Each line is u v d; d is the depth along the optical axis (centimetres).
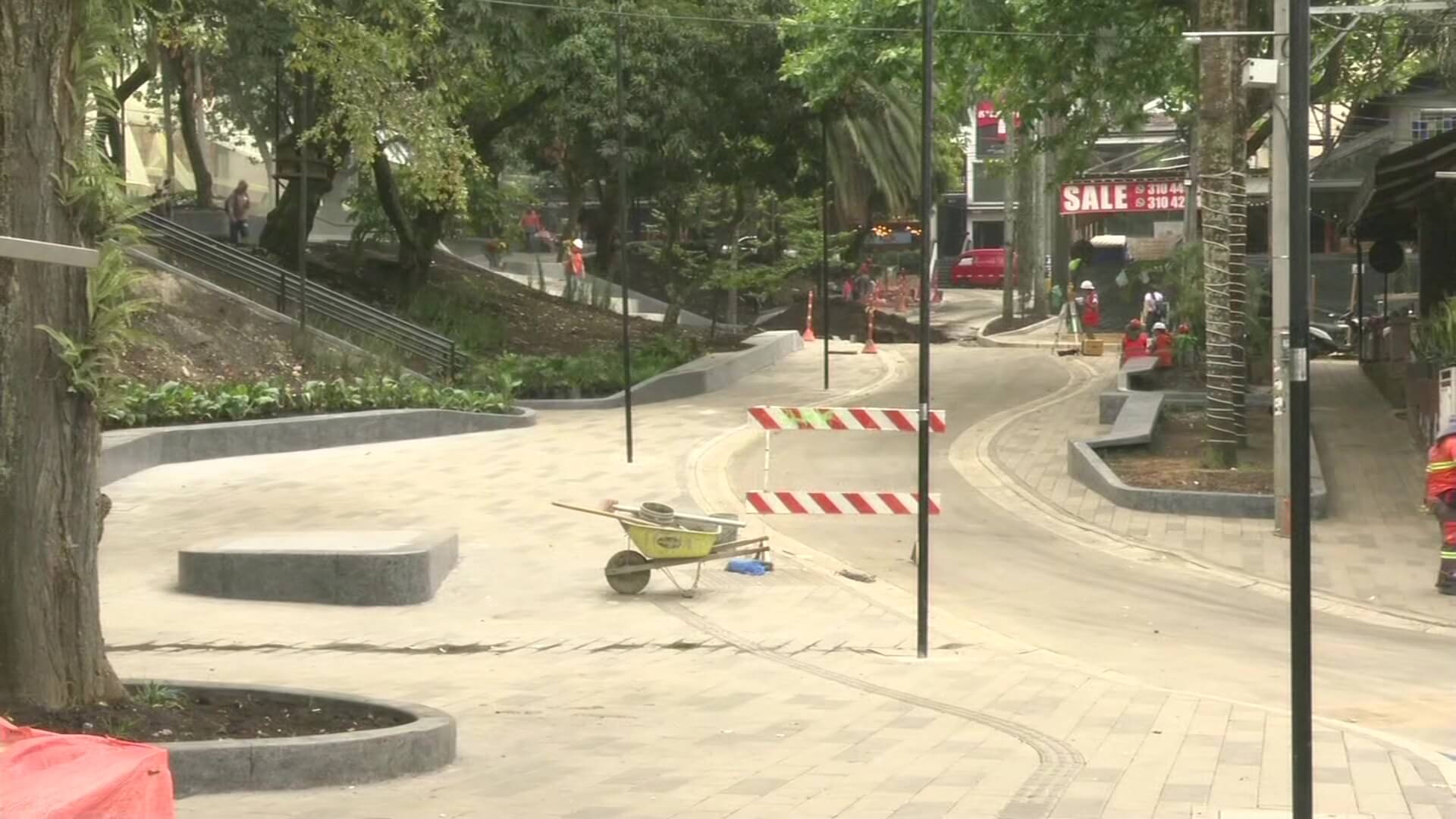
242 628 2341
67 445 1417
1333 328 7156
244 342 4691
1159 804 1273
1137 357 5475
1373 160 7100
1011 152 8956
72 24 1423
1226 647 2258
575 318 6825
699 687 1933
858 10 4812
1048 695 1867
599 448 4178
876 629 2352
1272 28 3756
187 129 6544
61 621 1418
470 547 2977
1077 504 3453
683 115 5753
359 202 6431
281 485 3612
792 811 1266
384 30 4225
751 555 2666
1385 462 3862
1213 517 3316
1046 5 4775
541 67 5441
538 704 1819
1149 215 10519
